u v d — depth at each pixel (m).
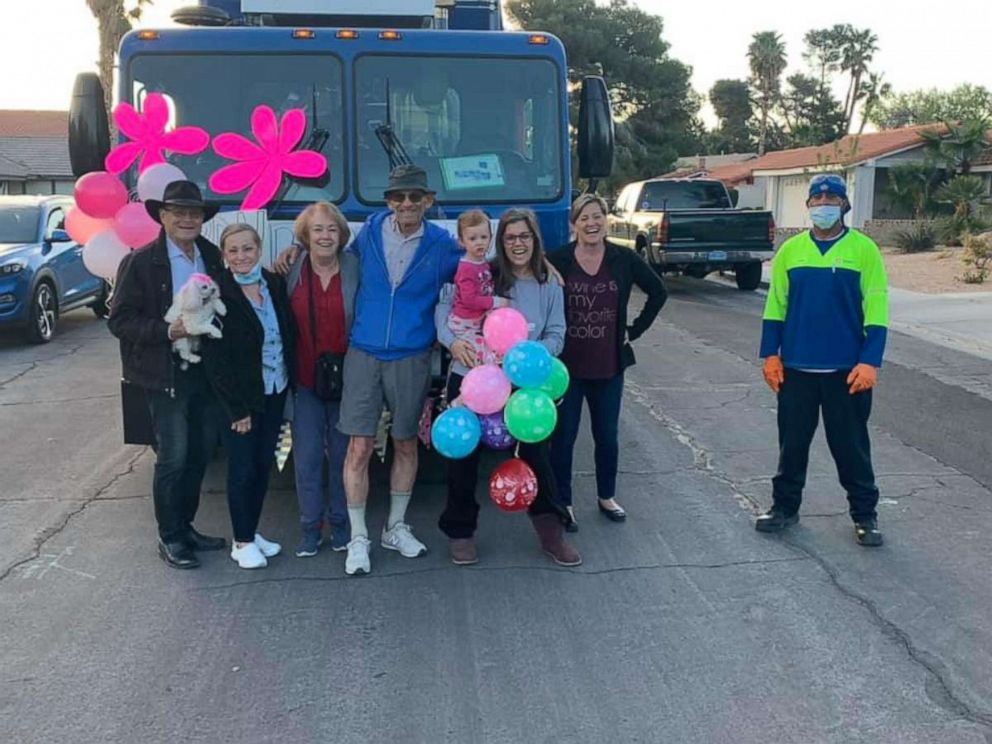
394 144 5.85
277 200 5.73
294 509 6.07
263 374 4.88
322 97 5.82
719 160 63.19
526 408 4.72
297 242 5.19
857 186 33.12
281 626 4.42
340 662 4.08
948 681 3.91
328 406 5.15
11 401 9.05
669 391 9.34
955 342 12.12
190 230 4.63
